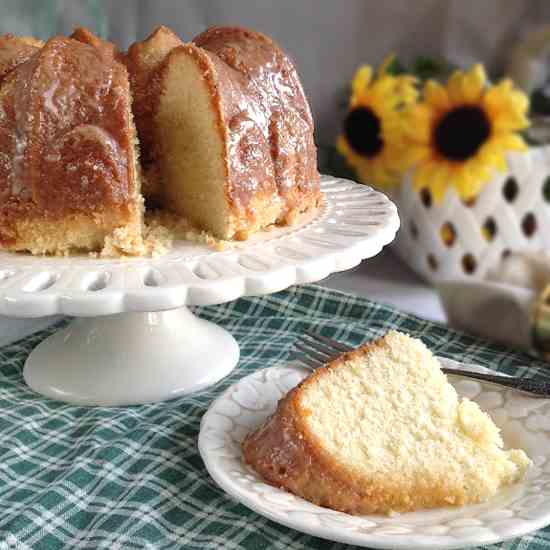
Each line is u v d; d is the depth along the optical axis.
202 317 0.88
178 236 0.77
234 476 0.65
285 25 1.30
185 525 0.65
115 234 0.73
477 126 1.11
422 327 0.86
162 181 0.80
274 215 0.78
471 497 0.65
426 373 0.71
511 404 0.71
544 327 0.95
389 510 0.64
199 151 0.76
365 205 0.82
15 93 0.74
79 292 0.68
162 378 0.77
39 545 0.63
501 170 1.12
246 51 0.79
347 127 1.19
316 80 1.37
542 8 1.52
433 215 1.21
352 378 0.70
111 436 0.72
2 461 0.70
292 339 0.84
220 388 0.78
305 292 0.90
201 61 0.75
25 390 0.78
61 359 0.79
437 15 1.45
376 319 0.87
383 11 1.39
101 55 0.75
